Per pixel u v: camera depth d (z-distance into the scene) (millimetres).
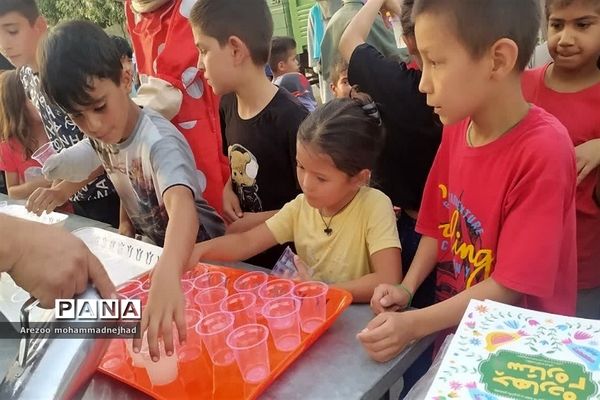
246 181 1762
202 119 1861
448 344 847
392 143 1555
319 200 1317
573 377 682
